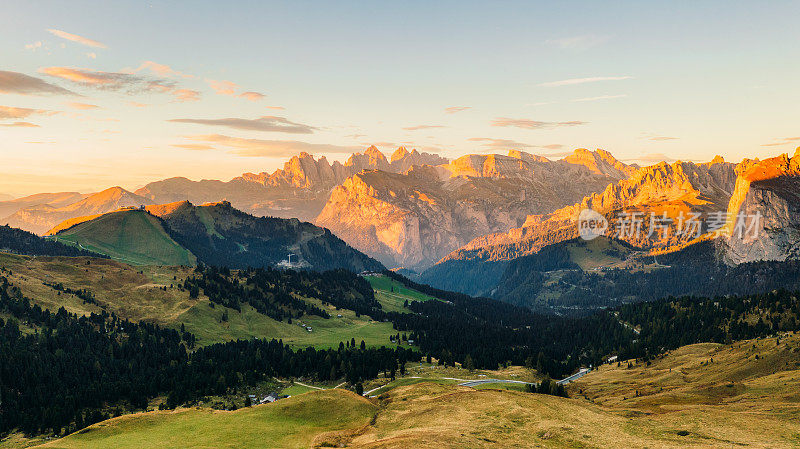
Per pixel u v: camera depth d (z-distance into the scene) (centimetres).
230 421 11062
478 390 12825
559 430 9344
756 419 10444
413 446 8288
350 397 12525
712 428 9700
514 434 9244
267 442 9731
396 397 13062
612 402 18050
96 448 9606
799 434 9344
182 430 10562
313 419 11212
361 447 8969
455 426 9775
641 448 8494
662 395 16888
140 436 10238
